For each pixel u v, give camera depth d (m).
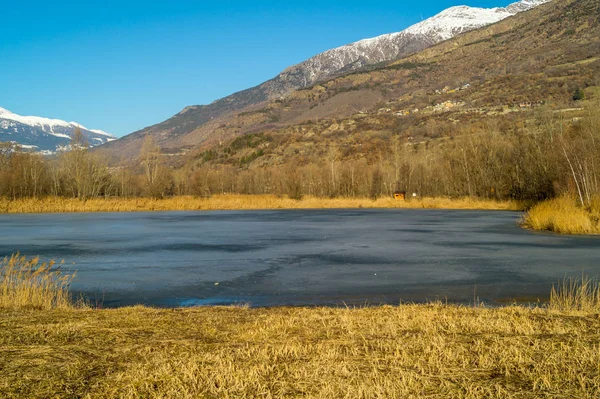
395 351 6.10
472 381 5.12
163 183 64.94
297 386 4.97
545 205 29.64
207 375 5.27
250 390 4.88
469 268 14.45
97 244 20.97
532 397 4.70
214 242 21.53
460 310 8.73
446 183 63.56
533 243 20.45
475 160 58.38
